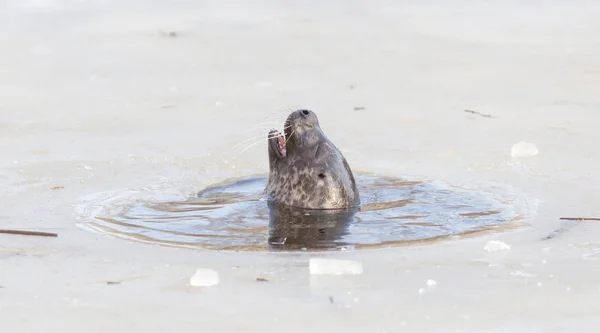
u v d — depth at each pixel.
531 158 20.48
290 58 31.98
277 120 22.62
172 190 18.45
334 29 36.59
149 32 36.22
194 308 11.68
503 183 18.70
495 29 35.78
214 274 12.80
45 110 25.38
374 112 25.02
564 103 25.33
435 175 19.47
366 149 21.58
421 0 42.72
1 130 23.16
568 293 12.15
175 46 33.84
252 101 26.34
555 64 29.88
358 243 14.78
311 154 17.30
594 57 30.56
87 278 12.95
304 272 13.17
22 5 41.34
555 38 33.78
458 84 27.97
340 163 17.44
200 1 42.78
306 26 37.25
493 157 20.64
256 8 41.22
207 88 28.03
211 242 14.86
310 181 17.17
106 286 12.58
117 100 26.61
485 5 41.03
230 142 22.12
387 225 15.87
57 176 19.22
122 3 42.00
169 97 26.95
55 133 22.95
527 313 11.44
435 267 13.35
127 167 20.05
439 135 22.67
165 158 20.80
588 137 22.00
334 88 27.80
